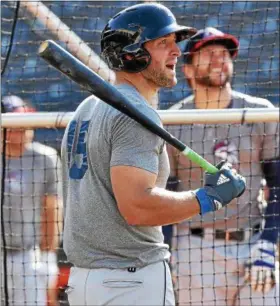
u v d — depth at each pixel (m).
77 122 12.73
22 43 20.08
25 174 18.31
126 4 23.58
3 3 20.59
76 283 12.38
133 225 11.90
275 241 17.39
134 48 12.30
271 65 22.06
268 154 17.36
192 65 18.06
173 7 21.33
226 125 17.27
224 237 17.42
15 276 18.08
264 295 17.39
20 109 19.06
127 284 12.10
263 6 24.44
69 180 12.66
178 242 17.47
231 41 18.02
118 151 11.78
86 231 12.24
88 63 18.80
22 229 18.11
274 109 16.50
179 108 18.27
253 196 17.39
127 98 11.76
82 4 23.48
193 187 17.30
